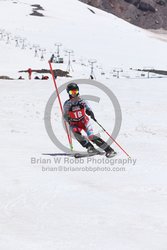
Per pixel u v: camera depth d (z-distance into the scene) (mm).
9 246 7629
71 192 12078
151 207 10672
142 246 7871
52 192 11992
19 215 9672
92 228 8906
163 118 35969
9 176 13812
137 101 46781
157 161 17391
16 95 49125
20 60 137125
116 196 11773
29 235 8297
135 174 14781
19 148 19656
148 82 66750
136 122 33188
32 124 29719
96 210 10305
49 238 8172
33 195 11570
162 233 8688
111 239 8234
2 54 144750
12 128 27250
